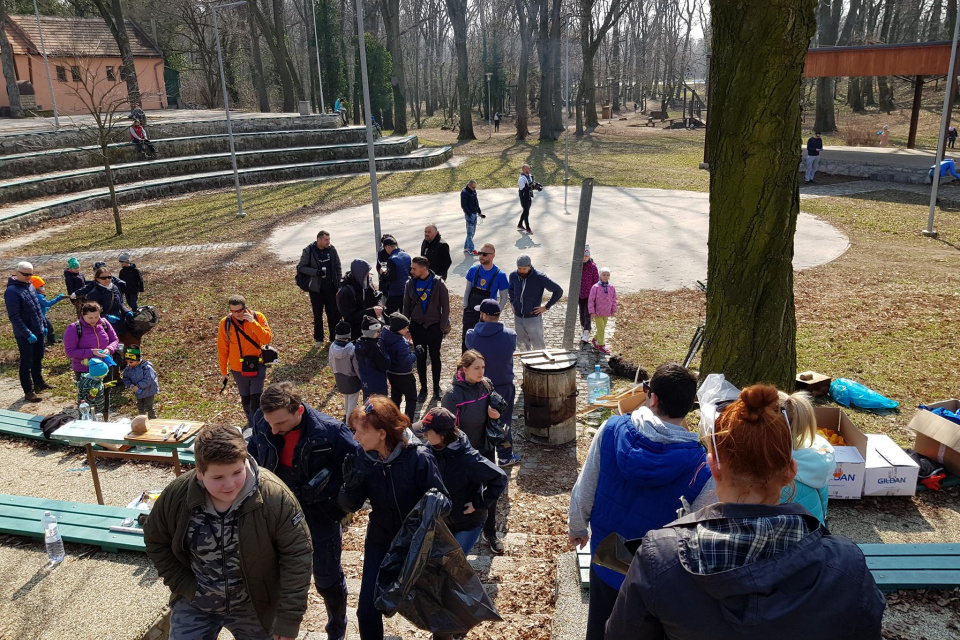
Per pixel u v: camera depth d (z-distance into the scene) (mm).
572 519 3105
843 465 5789
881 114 57844
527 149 42750
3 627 4270
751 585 1519
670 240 18500
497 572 5297
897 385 8844
